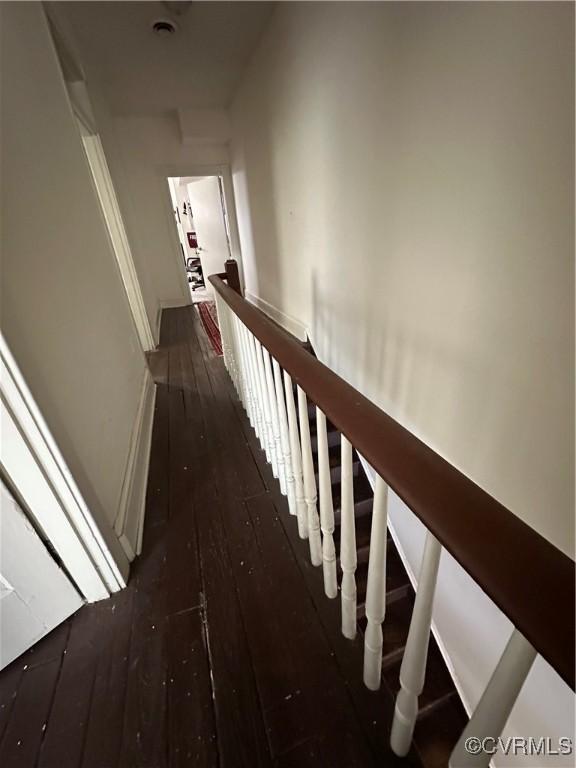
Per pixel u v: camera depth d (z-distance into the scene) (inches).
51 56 59.9
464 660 53.9
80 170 65.3
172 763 29.3
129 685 34.4
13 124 38.7
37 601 36.8
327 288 92.5
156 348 138.6
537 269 34.0
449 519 14.9
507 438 41.3
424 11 42.2
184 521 54.2
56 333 39.6
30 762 29.6
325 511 33.7
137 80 126.8
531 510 39.6
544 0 28.7
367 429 20.8
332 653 36.5
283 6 85.4
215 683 34.4
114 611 41.2
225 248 223.6
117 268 85.4
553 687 37.4
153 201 187.3
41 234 40.6
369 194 63.3
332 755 29.6
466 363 46.3
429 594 19.5
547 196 31.8
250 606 41.5
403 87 48.9
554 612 11.4
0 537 32.7
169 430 79.8
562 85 28.8
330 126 73.2
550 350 34.1
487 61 35.3
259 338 42.7
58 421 34.4
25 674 35.4
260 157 131.1
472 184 40.4
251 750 29.9
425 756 33.6
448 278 47.2
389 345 65.9
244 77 129.1
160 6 87.6
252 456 69.0
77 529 37.5
